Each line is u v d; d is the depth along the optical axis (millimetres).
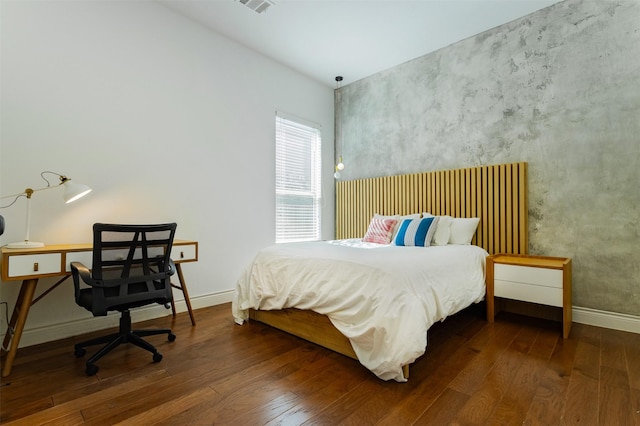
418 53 3736
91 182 2461
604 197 2623
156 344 2229
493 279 2734
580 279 2729
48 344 2211
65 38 2342
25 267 1839
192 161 3074
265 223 3736
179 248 2564
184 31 3023
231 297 3369
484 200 3230
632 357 2012
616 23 2562
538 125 2953
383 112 4184
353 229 4410
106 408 1460
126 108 2646
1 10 2098
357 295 1903
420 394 1584
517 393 1589
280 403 1509
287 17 3039
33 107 2207
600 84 2637
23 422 1351
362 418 1394
